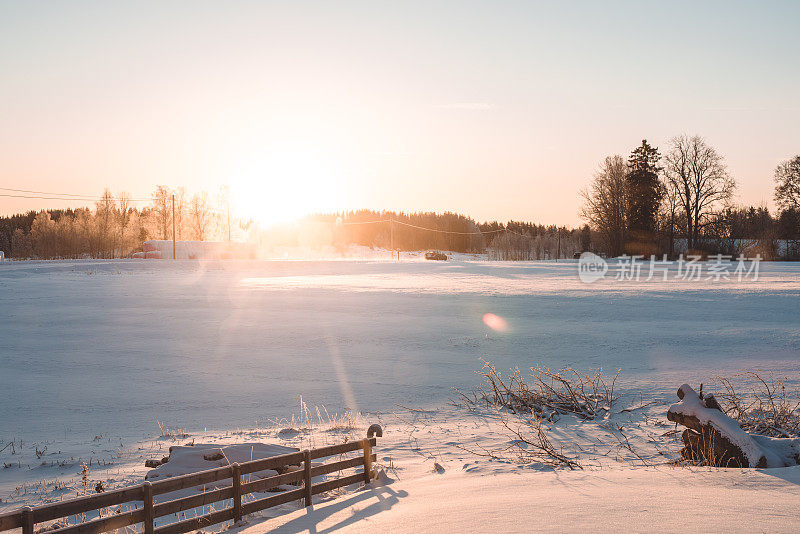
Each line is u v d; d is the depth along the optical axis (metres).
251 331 31.28
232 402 19.12
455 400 18.55
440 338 28.78
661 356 24.12
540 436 12.07
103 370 23.86
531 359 24.50
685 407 9.47
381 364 24.16
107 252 122.88
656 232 97.50
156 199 140.62
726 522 5.54
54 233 119.62
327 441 13.05
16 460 13.11
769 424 11.38
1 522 5.62
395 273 71.06
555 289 46.00
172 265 78.56
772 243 92.12
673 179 95.25
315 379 21.94
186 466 10.18
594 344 26.75
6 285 52.38
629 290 44.22
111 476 10.94
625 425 13.98
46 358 25.95
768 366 21.59
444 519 6.34
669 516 5.80
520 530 5.64
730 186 91.31
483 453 11.47
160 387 21.20
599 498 6.71
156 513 6.69
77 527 6.11
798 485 6.94
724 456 8.81
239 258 103.88
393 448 12.41
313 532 6.60
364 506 7.72
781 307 34.56
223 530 7.30
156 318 35.47
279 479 8.10
